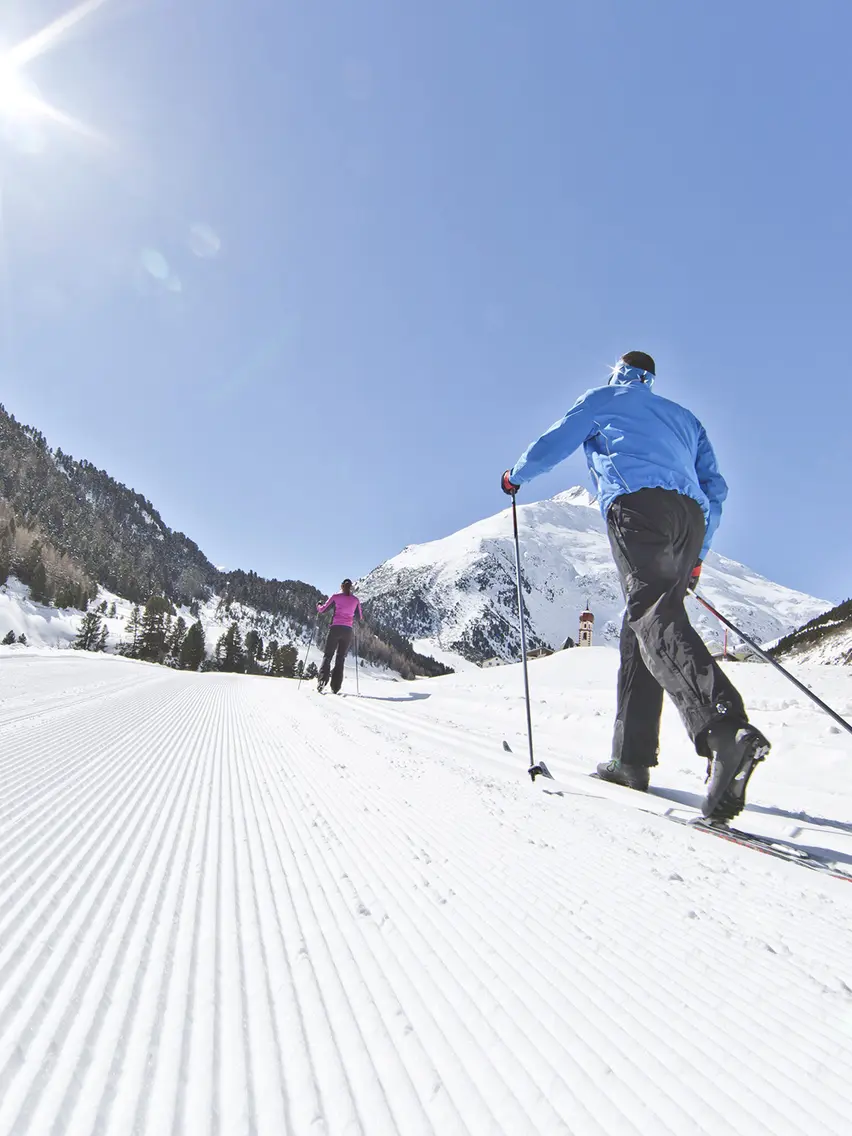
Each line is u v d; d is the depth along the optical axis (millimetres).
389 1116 723
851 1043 920
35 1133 651
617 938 1256
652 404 2869
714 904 1454
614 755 2947
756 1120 746
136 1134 663
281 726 4809
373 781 2707
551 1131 711
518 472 3191
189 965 1062
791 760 3762
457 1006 981
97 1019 878
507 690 9094
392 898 1417
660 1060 862
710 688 2172
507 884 1532
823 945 1253
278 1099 742
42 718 4176
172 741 3652
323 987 1017
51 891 1327
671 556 2654
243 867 1575
